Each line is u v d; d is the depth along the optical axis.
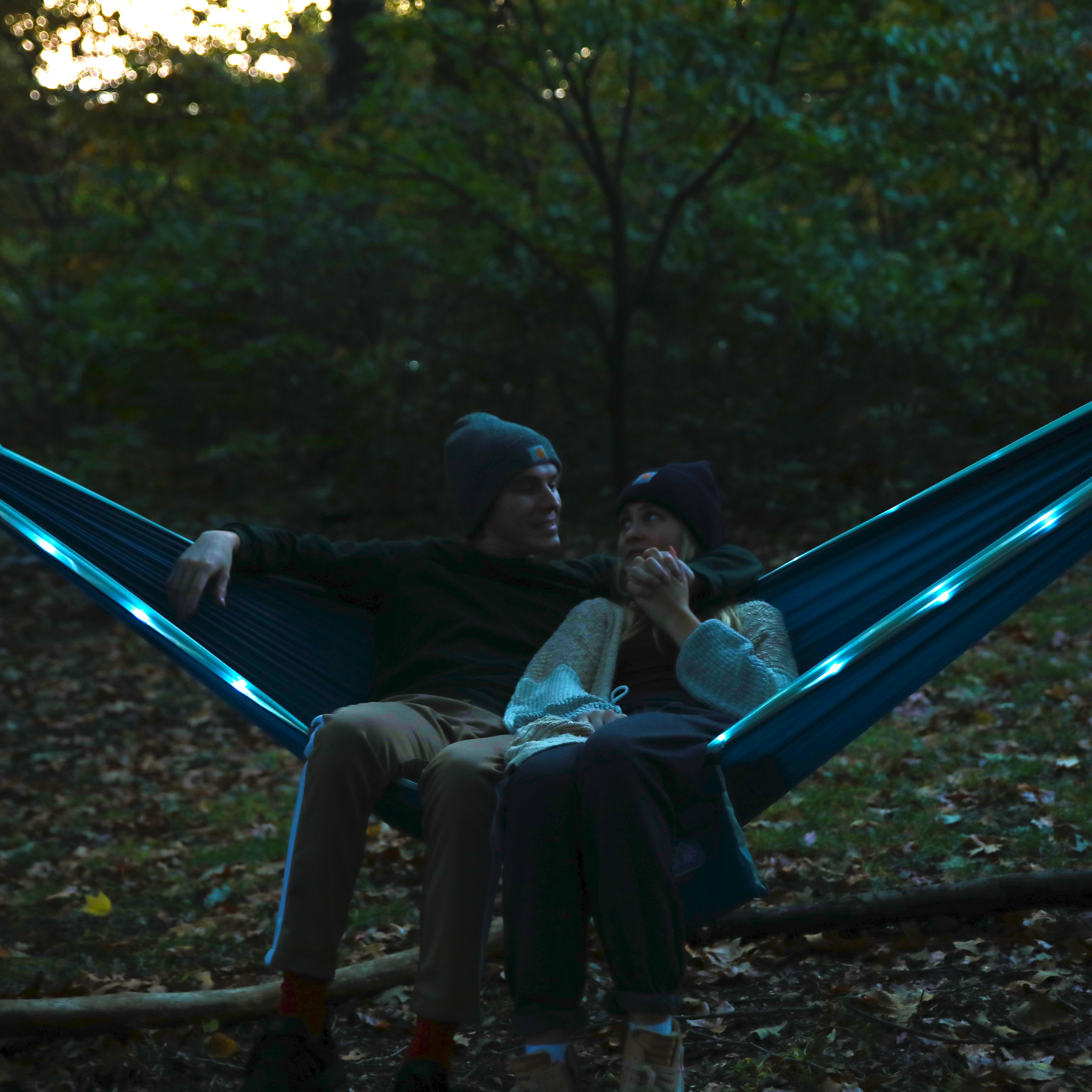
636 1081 2.05
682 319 10.74
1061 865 3.45
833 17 8.90
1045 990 2.69
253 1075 2.12
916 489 9.88
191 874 4.48
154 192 13.59
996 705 5.19
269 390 11.87
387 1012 3.05
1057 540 2.39
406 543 2.98
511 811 2.16
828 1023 2.71
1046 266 9.84
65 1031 2.94
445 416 11.66
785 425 10.54
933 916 3.12
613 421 10.49
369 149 10.39
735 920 3.18
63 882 4.49
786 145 9.30
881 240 11.53
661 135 10.47
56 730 6.89
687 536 2.80
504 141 11.08
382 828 4.62
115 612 2.72
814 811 4.21
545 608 2.86
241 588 2.85
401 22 9.71
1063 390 10.56
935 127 9.23
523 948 2.10
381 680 2.79
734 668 2.47
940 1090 2.38
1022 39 9.19
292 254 11.25
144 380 11.63
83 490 2.86
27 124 16.16
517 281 10.95
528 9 9.77
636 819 2.09
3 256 16.39
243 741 6.47
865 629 2.86
